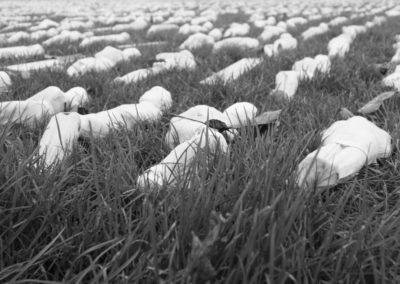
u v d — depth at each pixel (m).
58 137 2.00
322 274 1.33
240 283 1.24
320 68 3.75
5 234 1.46
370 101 2.88
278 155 1.79
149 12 12.65
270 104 2.95
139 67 4.25
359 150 1.89
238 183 1.64
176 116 2.46
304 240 1.30
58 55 5.45
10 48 5.27
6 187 1.58
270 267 1.17
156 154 2.17
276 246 1.27
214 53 4.99
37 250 1.43
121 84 3.49
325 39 6.33
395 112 2.75
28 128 2.38
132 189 1.68
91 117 2.33
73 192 1.65
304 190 1.55
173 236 1.42
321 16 10.81
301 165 1.74
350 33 6.45
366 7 14.15
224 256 1.26
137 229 1.44
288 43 5.55
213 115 2.36
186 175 1.61
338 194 1.76
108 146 2.12
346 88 3.45
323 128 2.41
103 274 1.27
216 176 1.59
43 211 1.52
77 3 19.12
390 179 1.96
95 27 8.80
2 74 3.35
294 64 4.11
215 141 1.92
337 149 1.90
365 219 1.57
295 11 12.34
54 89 2.67
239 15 11.24
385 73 3.97
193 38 5.75
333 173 1.72
